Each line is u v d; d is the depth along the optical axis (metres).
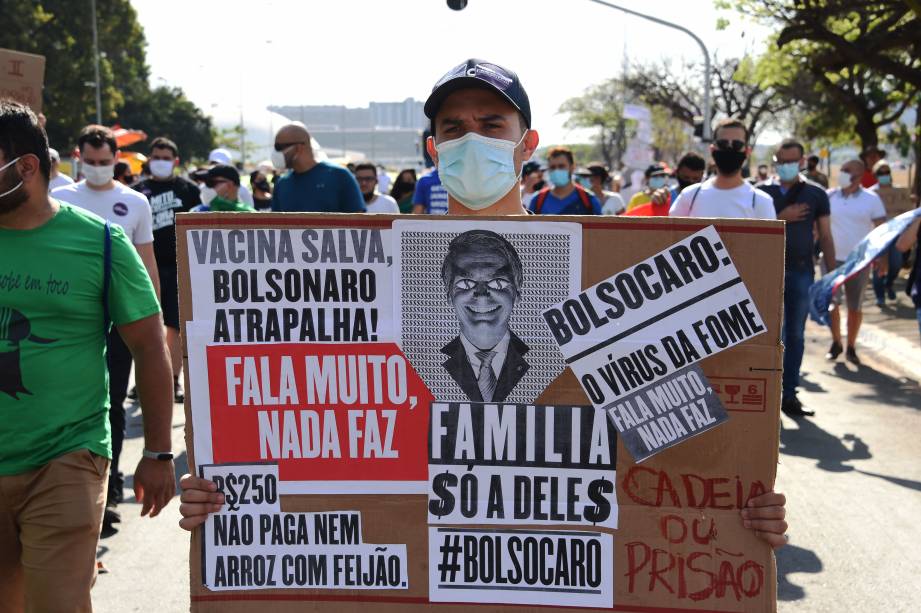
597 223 2.29
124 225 5.41
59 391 2.80
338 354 2.35
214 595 2.38
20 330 2.78
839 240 10.24
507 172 2.77
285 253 2.33
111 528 5.07
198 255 2.34
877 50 14.96
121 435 5.25
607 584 2.32
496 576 2.35
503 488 2.34
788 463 6.26
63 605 2.75
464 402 2.33
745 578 2.30
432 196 8.90
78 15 46.12
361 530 2.36
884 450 6.57
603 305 2.31
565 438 2.32
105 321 2.96
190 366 2.36
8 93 5.74
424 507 2.35
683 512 2.30
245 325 2.35
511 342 2.32
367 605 2.37
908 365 9.66
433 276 2.33
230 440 2.36
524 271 2.31
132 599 4.16
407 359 2.34
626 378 2.31
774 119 46.44
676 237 2.28
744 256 2.27
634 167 23.41
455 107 2.76
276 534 2.37
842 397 8.33
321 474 2.36
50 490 2.77
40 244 2.81
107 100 50.56
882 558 4.58
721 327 2.29
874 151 16.12
